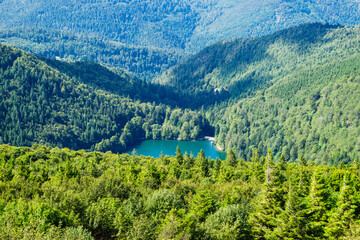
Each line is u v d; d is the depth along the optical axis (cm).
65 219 4094
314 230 5241
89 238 3759
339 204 5569
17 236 3127
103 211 4819
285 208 5453
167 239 4112
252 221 5544
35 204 4341
